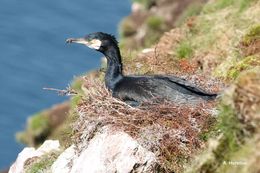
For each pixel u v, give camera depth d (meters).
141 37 33.28
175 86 14.41
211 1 24.97
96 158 13.41
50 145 17.20
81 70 52.19
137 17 35.66
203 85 15.62
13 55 54.53
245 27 20.45
